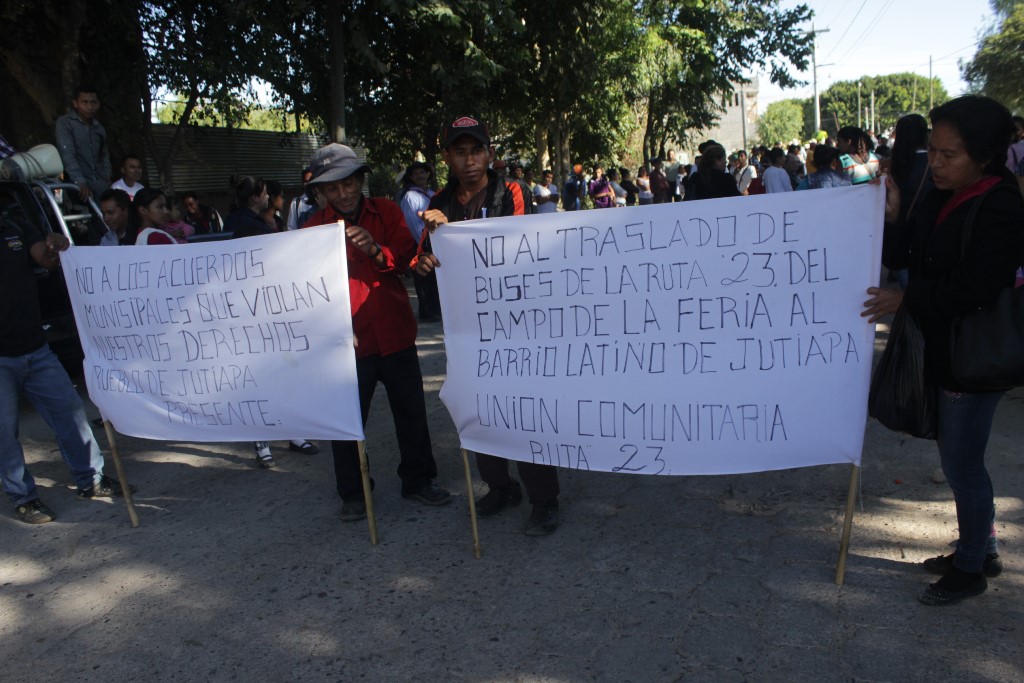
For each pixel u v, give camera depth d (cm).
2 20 1089
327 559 375
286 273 374
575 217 335
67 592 362
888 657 273
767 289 315
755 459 326
